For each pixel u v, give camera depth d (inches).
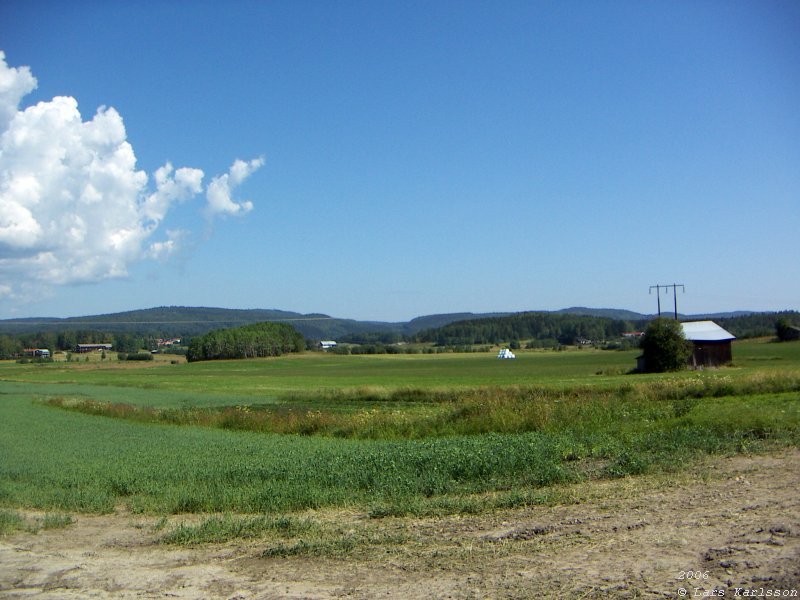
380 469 607.2
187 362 6186.0
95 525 497.0
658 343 2785.4
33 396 2613.2
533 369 3686.0
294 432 1203.2
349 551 374.9
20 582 358.3
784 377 1425.9
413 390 1888.5
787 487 472.7
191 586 337.1
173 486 601.3
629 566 316.5
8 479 700.0
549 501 469.4
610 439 733.3
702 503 435.8
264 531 431.5
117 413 1732.3
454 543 378.6
